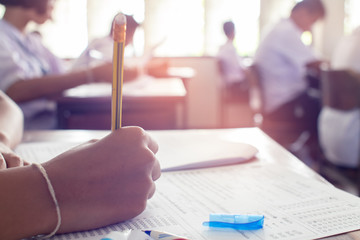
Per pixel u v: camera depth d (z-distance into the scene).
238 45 5.17
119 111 0.43
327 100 2.17
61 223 0.39
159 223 0.42
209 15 5.06
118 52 0.40
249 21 5.13
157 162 0.48
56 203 0.39
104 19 4.80
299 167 0.65
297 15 3.20
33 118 1.76
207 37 5.10
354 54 2.15
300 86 3.10
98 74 1.63
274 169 0.63
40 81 1.59
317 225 0.41
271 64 3.13
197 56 4.94
